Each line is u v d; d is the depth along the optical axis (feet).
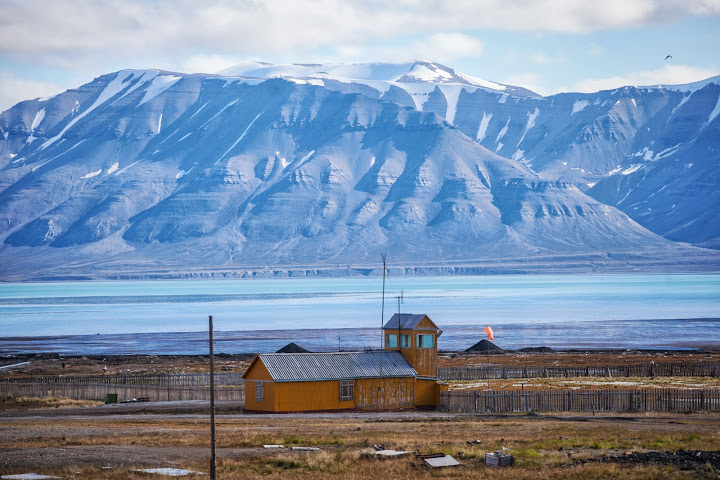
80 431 473.26
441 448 402.31
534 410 609.42
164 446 417.90
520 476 344.08
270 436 447.01
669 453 387.34
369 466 366.84
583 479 340.39
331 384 606.55
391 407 624.59
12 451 397.60
